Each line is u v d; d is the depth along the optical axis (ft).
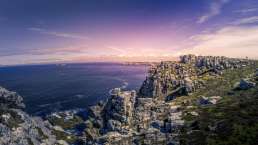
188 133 436.76
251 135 337.11
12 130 420.77
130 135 581.53
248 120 391.65
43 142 476.95
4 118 431.84
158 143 454.40
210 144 355.56
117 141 550.77
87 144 603.67
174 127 492.54
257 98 520.83
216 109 535.60
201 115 520.83
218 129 400.47
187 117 537.24
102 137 592.19
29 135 453.17
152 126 555.28
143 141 491.72
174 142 414.41
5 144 374.22
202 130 422.41
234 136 350.84
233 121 406.00
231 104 540.52
